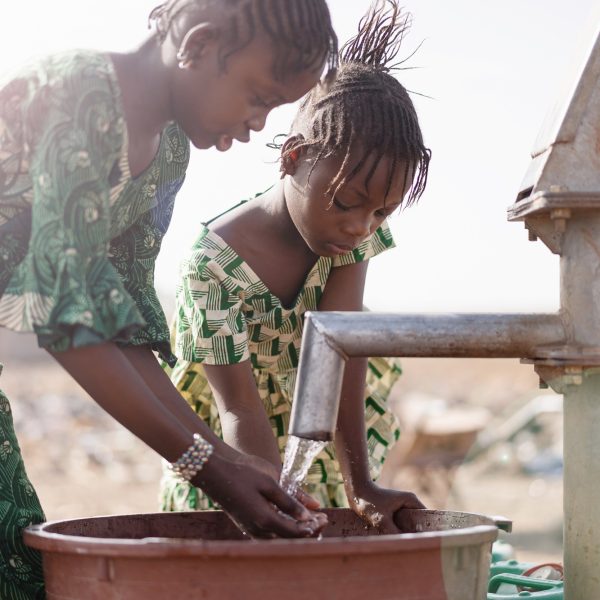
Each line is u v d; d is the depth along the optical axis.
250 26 1.74
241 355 2.27
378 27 2.28
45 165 1.61
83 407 14.53
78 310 1.55
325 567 1.42
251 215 2.34
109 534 1.86
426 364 25.16
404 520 2.04
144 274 2.09
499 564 2.37
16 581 1.91
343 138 2.09
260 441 2.24
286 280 2.38
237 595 1.41
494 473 8.46
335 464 2.57
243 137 1.84
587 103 1.69
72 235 1.59
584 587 1.70
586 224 1.69
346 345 1.65
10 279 1.75
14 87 1.70
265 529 1.64
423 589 1.47
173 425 1.64
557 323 1.71
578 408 1.71
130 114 1.80
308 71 1.80
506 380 21.45
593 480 1.70
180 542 1.42
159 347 2.10
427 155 2.21
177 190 2.12
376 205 2.14
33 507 1.98
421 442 7.75
